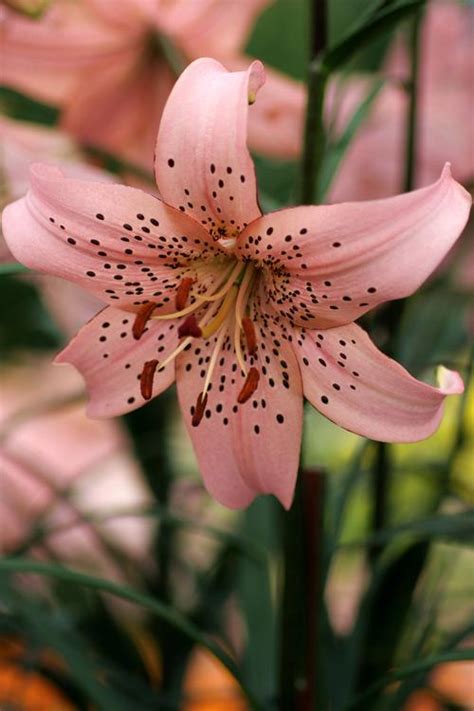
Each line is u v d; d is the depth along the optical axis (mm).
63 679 843
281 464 680
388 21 653
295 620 715
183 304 667
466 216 610
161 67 783
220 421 686
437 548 915
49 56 771
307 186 683
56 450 1066
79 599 897
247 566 832
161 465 895
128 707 819
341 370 662
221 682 1095
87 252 656
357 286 634
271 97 760
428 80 830
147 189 801
